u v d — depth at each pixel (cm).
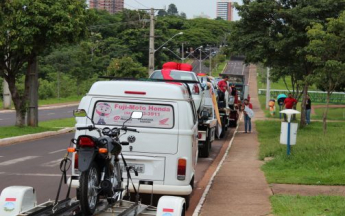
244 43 2972
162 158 985
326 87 2400
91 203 712
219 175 1509
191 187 1016
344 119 4400
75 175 952
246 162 1827
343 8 2777
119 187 795
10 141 2306
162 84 1003
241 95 4922
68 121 3578
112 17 9438
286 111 1756
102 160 732
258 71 12575
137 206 777
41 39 2508
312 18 2783
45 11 2411
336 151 1702
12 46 2436
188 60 13200
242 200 1137
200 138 1956
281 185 1299
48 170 1548
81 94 7050
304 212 972
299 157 1664
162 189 980
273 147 2020
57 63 6800
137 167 987
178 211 737
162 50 8869
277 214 977
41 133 2638
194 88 1889
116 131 801
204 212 1020
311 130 2945
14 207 744
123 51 8138
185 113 995
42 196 1166
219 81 3083
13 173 1485
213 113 2188
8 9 2408
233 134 3062
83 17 2555
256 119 4478
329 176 1402
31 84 2762
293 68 2977
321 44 2306
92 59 7444
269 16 2939
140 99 1000
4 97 4744
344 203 1040
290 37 2811
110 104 1006
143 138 988
